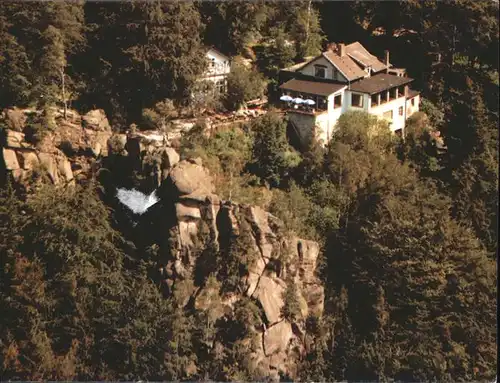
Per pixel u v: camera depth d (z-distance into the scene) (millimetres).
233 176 92562
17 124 91438
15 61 95375
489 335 89312
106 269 87500
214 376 85000
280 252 87750
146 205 89125
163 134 93812
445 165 99062
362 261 90938
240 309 85875
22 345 86188
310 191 94438
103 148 92312
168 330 85125
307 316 88375
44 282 87062
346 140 97188
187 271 86812
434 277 89625
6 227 88500
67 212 88062
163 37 95812
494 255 94438
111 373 85500
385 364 87312
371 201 94188
